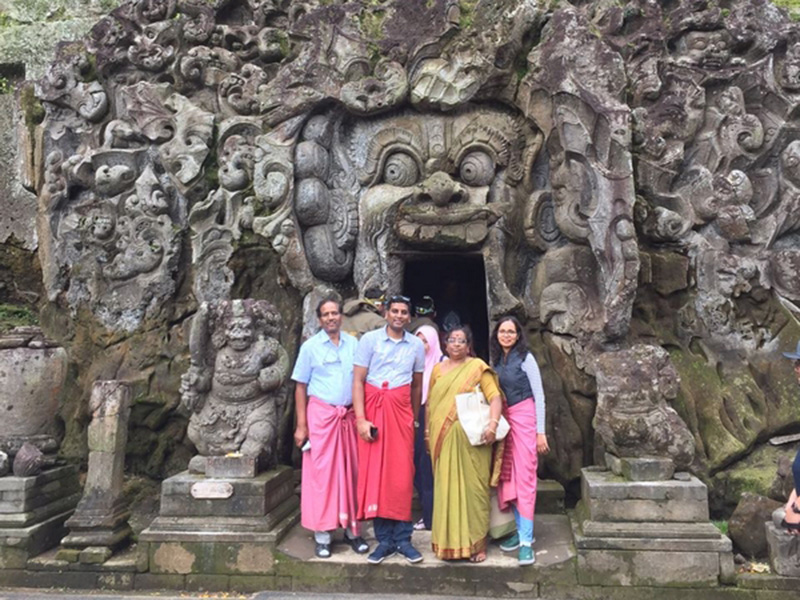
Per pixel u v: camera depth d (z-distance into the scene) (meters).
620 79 4.51
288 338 5.02
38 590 3.65
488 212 4.72
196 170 5.07
